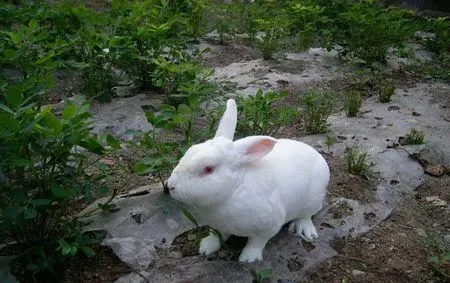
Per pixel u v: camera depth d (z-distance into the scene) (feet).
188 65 5.01
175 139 4.76
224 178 2.72
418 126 5.16
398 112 5.53
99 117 5.14
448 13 10.28
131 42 5.46
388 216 3.80
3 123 2.60
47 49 5.52
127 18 5.76
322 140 4.80
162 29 5.49
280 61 7.14
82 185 3.21
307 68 6.89
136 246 3.17
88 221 3.37
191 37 7.72
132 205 3.53
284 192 2.98
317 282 3.05
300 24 8.18
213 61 7.20
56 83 5.93
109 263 3.10
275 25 7.34
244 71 6.71
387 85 6.31
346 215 3.64
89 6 9.52
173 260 3.09
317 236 3.34
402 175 4.35
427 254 3.44
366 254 3.36
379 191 4.03
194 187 2.68
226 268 2.98
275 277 2.99
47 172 3.08
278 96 4.28
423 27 8.25
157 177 4.11
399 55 7.43
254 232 2.95
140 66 5.70
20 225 2.97
